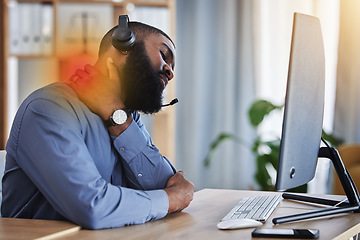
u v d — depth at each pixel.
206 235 1.13
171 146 4.08
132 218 1.24
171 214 1.39
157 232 1.16
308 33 1.32
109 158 1.47
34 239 1.04
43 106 1.32
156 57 1.46
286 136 1.26
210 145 4.73
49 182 1.24
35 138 1.29
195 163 4.74
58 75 4.11
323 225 1.25
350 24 4.26
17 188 1.40
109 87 1.45
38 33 4.02
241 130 4.67
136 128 1.50
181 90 4.75
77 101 1.40
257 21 4.58
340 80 4.31
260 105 4.02
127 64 1.44
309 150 1.39
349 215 1.38
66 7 4.05
